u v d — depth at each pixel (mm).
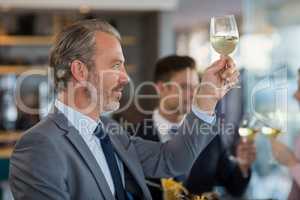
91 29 1591
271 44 3598
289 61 3359
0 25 6246
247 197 2387
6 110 5773
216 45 1619
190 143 1723
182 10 5406
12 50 6352
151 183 1947
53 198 1419
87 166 1512
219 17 1616
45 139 1463
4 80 6055
